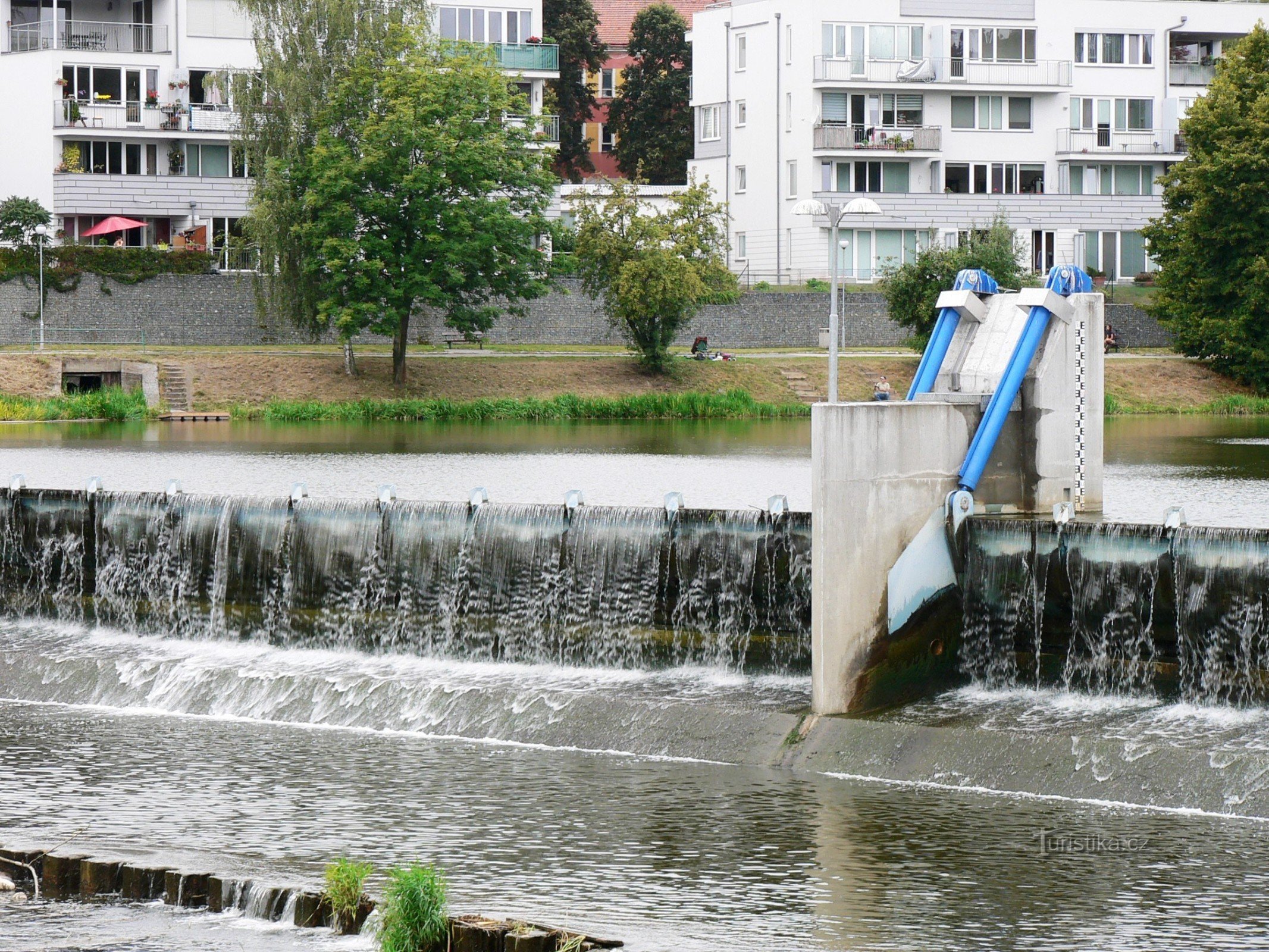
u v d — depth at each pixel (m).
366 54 104.94
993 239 111.69
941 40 131.75
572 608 37.59
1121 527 32.19
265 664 38.19
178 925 23.55
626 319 108.25
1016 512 35.34
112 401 93.94
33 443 77.88
